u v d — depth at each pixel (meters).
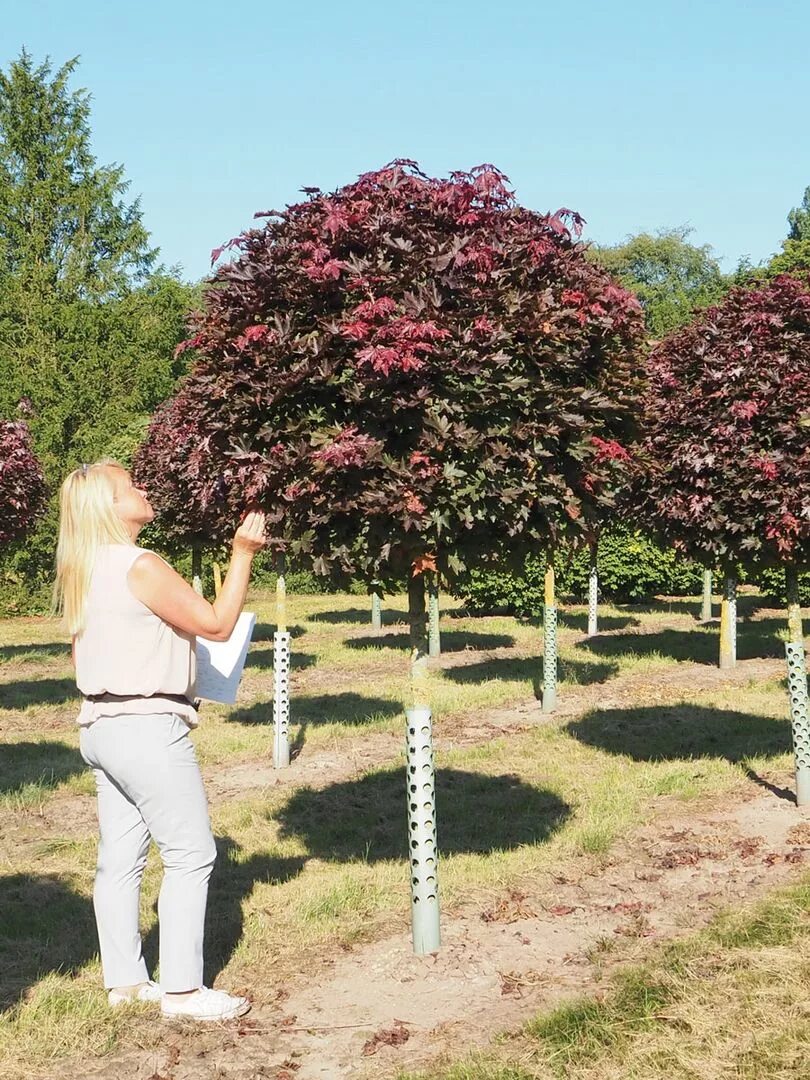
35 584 26.12
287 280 4.55
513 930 4.95
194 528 13.99
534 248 4.57
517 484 4.45
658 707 10.81
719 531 6.86
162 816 4.02
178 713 4.04
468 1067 3.57
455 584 4.80
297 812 7.29
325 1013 4.16
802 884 5.28
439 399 4.30
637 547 21.20
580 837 6.25
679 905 5.20
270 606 23.70
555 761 8.55
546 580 10.95
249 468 4.47
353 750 9.32
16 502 11.16
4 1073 3.70
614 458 4.84
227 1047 3.88
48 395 27.98
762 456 6.41
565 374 4.76
